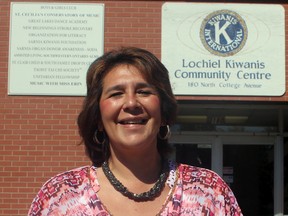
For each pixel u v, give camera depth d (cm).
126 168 256
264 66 743
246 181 848
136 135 249
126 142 249
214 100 744
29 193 720
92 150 272
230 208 251
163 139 276
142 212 245
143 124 252
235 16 745
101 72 264
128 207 246
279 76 742
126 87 254
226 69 741
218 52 741
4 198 719
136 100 251
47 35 738
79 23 739
